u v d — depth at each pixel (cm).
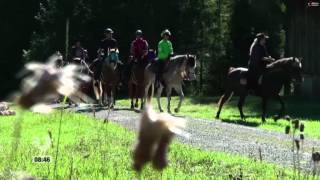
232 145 1455
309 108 2814
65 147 1222
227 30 4281
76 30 4666
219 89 4241
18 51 5416
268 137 1636
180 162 1091
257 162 1144
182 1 4372
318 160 609
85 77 147
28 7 5450
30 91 138
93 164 999
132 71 2558
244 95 2277
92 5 4672
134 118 2005
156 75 2419
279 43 4156
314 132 1827
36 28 5428
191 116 2352
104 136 1418
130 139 1391
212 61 4253
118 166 993
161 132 133
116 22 4659
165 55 2414
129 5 4628
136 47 2591
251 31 4228
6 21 5412
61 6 4659
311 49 3453
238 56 4253
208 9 4288
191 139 1529
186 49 4328
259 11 4197
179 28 4425
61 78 139
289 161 1217
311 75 3419
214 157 1169
